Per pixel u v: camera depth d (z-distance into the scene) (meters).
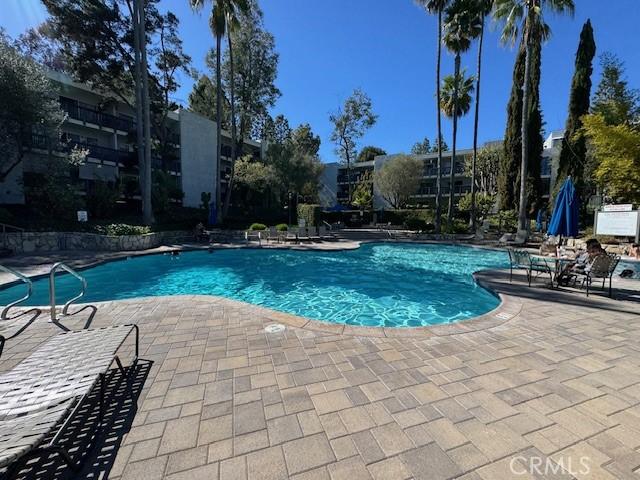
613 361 3.09
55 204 12.64
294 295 7.41
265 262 11.51
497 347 3.41
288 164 23.50
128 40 17.27
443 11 17.80
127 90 19.77
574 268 6.51
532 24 14.30
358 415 2.22
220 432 2.04
